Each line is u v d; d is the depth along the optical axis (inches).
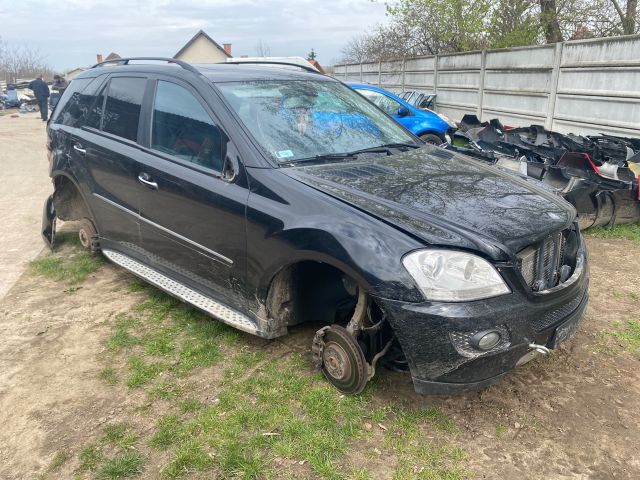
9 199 301.4
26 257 206.2
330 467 96.3
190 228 136.2
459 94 595.2
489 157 256.1
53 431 108.9
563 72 411.2
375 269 99.8
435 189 118.0
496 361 98.4
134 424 110.1
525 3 597.9
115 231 170.1
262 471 96.3
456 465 97.9
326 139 139.8
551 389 119.6
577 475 95.6
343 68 1056.8
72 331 149.1
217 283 134.1
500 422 109.3
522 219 108.0
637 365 128.5
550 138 299.9
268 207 116.6
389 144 149.7
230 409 113.1
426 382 100.1
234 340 140.4
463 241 98.9
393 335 110.0
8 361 134.8
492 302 97.3
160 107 150.4
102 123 171.9
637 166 250.2
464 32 625.9
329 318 126.0
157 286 151.1
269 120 135.3
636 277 181.3
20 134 673.6
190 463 98.3
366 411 111.7
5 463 100.9
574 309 112.8
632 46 343.0
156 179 143.7
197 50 1702.8
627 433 105.7
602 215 225.0
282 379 122.3
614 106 363.6
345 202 109.7
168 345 138.9
